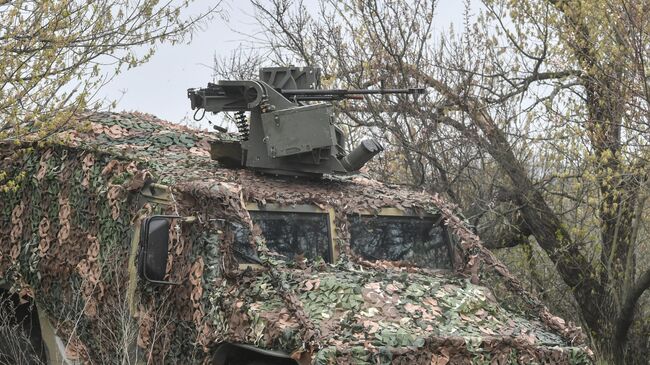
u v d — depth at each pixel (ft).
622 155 53.11
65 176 36.35
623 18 53.36
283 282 27.32
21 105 38.29
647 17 52.70
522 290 31.71
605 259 59.88
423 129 60.85
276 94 33.71
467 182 61.98
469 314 28.86
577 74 58.34
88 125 37.58
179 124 40.83
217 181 30.35
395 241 33.14
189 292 28.94
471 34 61.87
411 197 34.71
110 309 32.48
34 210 37.70
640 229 65.46
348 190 33.88
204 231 29.19
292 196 31.63
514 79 60.90
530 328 29.55
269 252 29.40
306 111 33.22
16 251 38.22
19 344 37.65
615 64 55.06
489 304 30.07
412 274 31.30
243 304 27.25
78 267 34.45
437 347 25.98
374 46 62.49
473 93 61.21
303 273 29.25
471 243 33.32
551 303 63.98
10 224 38.88
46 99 38.34
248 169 34.09
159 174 31.89
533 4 59.26
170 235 30.14
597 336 60.80
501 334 27.78
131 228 32.17
